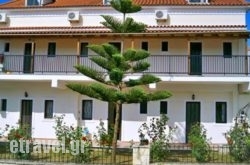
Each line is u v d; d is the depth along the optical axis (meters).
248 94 20.25
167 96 15.10
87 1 25.09
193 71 20.72
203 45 20.95
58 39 21.50
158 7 22.78
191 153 15.84
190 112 20.89
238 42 20.59
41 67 21.64
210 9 22.33
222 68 20.02
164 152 15.19
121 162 14.80
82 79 20.25
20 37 20.88
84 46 21.94
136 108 21.19
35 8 24.27
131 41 20.33
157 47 21.23
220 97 20.67
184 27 21.58
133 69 15.67
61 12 24.11
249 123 19.84
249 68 19.22
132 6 18.27
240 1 23.00
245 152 15.09
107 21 18.69
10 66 22.14
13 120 22.34
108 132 18.94
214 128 20.59
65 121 21.78
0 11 24.88
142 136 18.42
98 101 21.75
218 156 16.08
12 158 14.99
